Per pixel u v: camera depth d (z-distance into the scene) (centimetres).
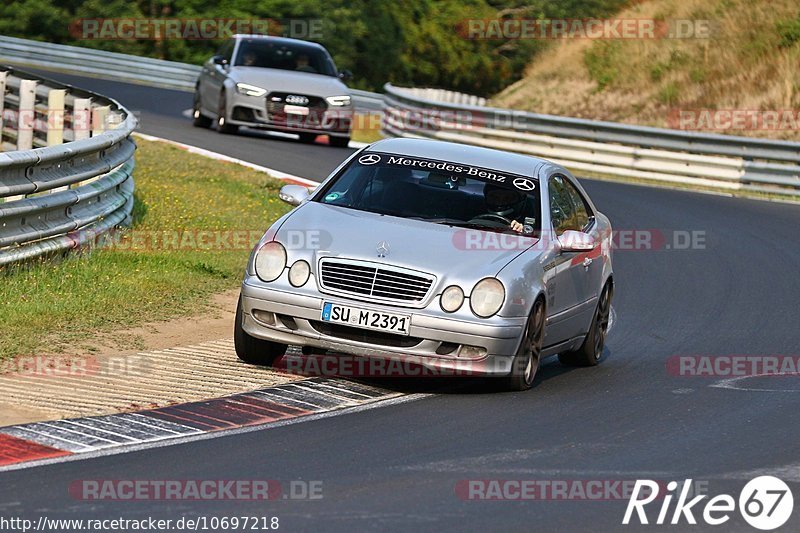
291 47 7950
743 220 6231
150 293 3488
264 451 2173
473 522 1856
